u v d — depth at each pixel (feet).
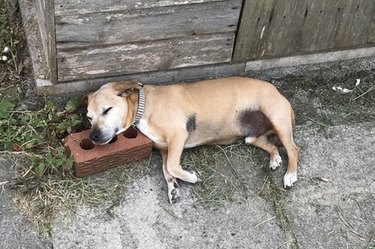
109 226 5.68
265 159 6.35
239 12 6.11
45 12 5.55
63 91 6.28
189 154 6.30
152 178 6.05
